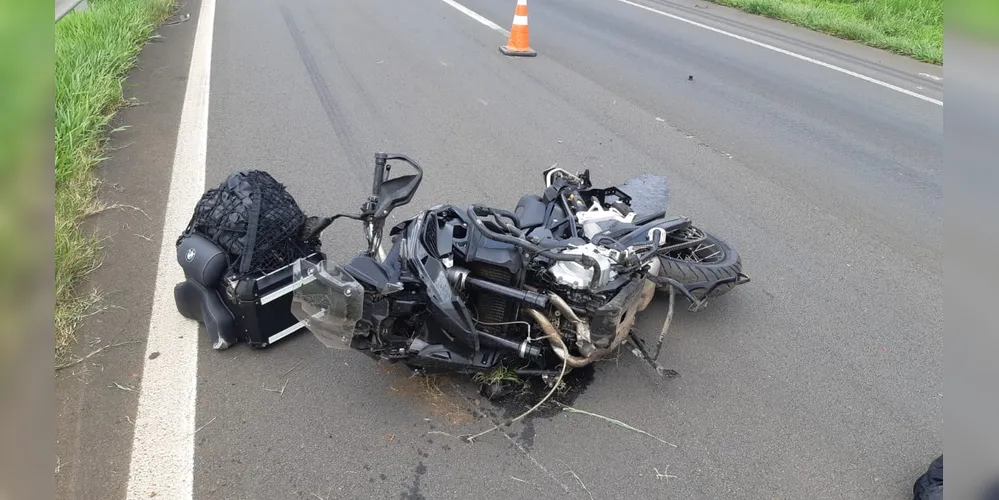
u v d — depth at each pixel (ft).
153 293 13.61
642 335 13.52
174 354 12.08
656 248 11.92
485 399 11.59
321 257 13.03
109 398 11.02
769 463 10.69
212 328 12.07
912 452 11.02
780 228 18.12
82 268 14.10
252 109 24.03
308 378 11.80
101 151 19.69
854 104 29.04
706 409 11.72
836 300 15.03
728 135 24.63
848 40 41.47
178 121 22.61
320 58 30.60
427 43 34.37
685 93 29.17
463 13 41.86
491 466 10.32
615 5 48.14
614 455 10.67
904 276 16.08
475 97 26.86
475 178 19.84
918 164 22.89
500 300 11.23
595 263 10.77
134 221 16.16
